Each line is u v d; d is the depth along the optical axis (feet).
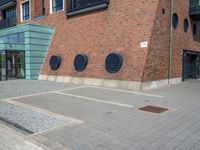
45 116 24.03
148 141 16.84
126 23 48.26
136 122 21.52
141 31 45.29
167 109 26.66
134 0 47.70
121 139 17.26
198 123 21.09
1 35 74.33
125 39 47.47
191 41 62.13
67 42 61.21
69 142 16.78
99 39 52.90
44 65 64.85
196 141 16.80
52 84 51.78
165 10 48.37
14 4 93.86
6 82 56.13
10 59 61.93
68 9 62.85
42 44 65.41
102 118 22.97
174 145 16.08
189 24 60.64
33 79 63.41
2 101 32.37
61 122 21.83
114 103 30.32
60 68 59.72
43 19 74.02
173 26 52.31
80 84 51.96
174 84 52.13
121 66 46.16
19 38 65.92
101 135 18.12
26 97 35.35
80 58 54.24
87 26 57.06
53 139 17.34
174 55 52.95
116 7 50.88
